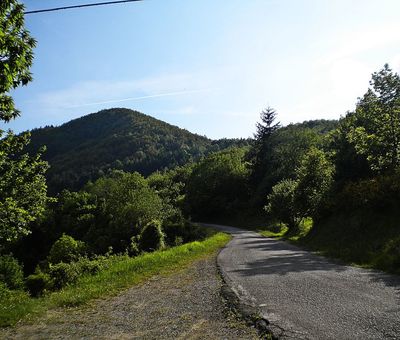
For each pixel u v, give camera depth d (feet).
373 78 73.46
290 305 22.88
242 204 269.44
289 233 121.29
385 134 69.15
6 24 25.82
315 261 46.11
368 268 37.17
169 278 38.55
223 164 306.96
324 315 19.99
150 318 22.53
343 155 101.04
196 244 82.12
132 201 189.98
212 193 291.17
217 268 44.57
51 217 222.69
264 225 193.88
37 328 21.40
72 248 159.53
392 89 71.72
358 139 75.97
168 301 27.22
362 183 71.51
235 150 381.40
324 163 107.86
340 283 29.04
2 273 88.69
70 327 21.39
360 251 48.26
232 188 289.12
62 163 627.46
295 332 17.65
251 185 267.59
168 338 18.38
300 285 29.25
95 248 169.37
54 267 49.16
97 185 327.47
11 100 29.63
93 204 249.34
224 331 18.99
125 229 176.45
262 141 268.00
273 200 134.00
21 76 27.17
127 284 35.58
